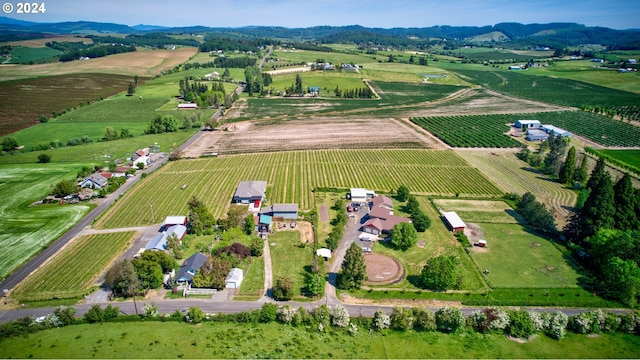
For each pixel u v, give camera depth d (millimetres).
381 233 102000
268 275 85188
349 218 110312
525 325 66375
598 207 92125
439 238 100125
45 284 80812
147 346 59531
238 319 68688
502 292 80250
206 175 140750
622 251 81562
